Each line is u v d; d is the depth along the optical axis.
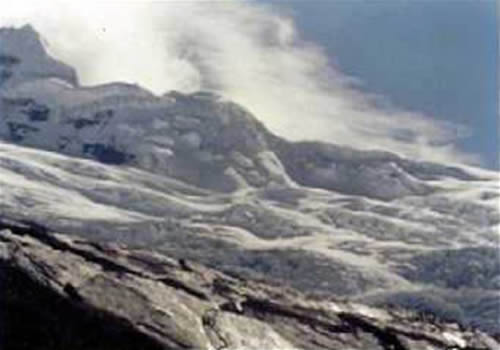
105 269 60.06
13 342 54.03
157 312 55.84
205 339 55.06
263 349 55.94
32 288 55.53
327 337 59.62
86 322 54.66
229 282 65.50
